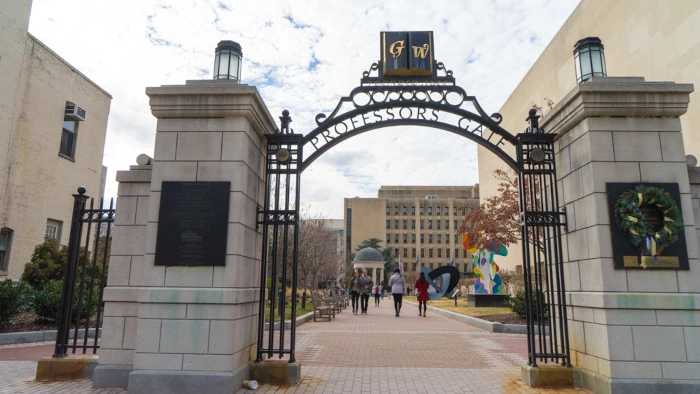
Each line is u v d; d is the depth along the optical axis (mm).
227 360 5648
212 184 6062
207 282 5820
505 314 14680
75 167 19094
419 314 18406
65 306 6832
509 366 7602
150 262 5902
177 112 6246
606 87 5988
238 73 6832
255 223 6758
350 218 99938
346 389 6008
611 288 5664
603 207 5859
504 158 7062
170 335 5719
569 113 6422
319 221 27516
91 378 6492
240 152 6137
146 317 5773
